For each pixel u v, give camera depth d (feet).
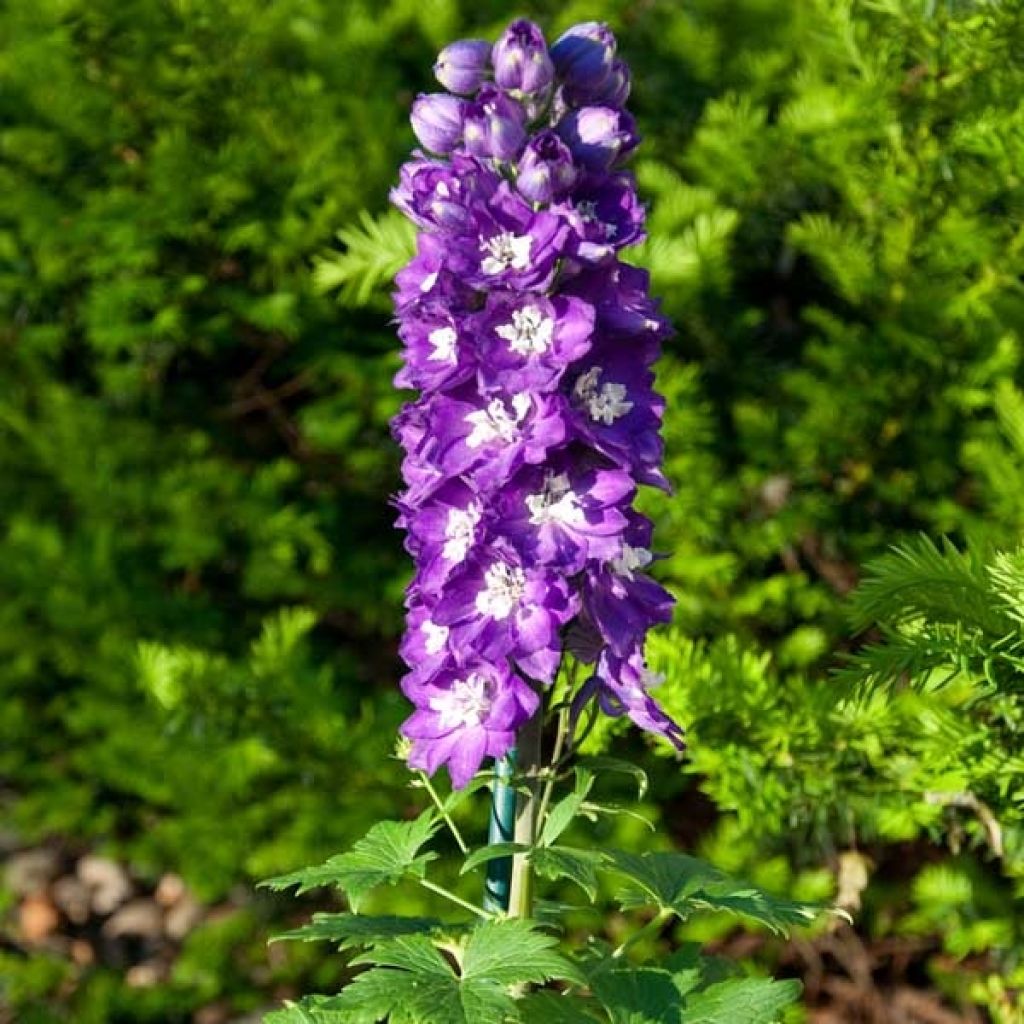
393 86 5.46
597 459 2.35
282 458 5.49
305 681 4.71
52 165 5.42
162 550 5.47
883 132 4.38
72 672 5.36
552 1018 2.44
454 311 2.29
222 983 5.12
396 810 4.73
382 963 2.32
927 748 3.43
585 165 2.35
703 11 5.51
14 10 5.15
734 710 3.60
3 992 5.34
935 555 2.96
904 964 4.65
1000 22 3.97
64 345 5.62
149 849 5.26
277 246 5.17
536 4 5.55
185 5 5.01
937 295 4.40
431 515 2.39
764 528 4.75
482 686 2.44
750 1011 2.41
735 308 5.10
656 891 2.48
